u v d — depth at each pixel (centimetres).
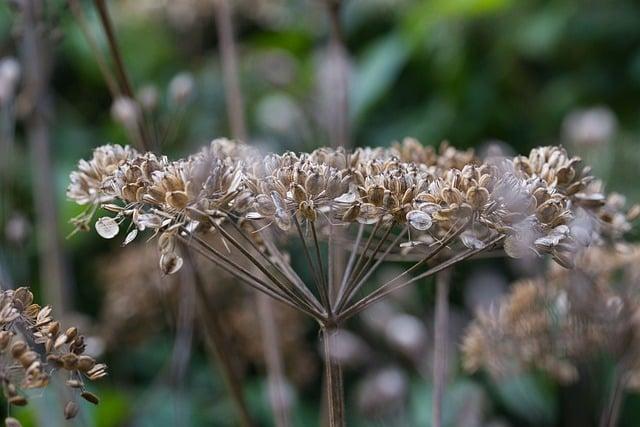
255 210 53
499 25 124
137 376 108
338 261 67
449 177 53
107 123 132
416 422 86
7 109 82
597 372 70
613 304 65
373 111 125
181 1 122
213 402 101
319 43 133
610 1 125
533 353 67
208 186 51
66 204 113
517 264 77
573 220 55
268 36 132
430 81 126
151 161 52
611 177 98
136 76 130
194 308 78
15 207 113
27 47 86
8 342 48
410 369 90
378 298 53
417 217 51
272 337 74
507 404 92
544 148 58
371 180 53
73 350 51
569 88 125
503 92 125
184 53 131
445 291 63
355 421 93
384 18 131
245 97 127
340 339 81
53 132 114
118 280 93
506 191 52
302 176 51
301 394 108
